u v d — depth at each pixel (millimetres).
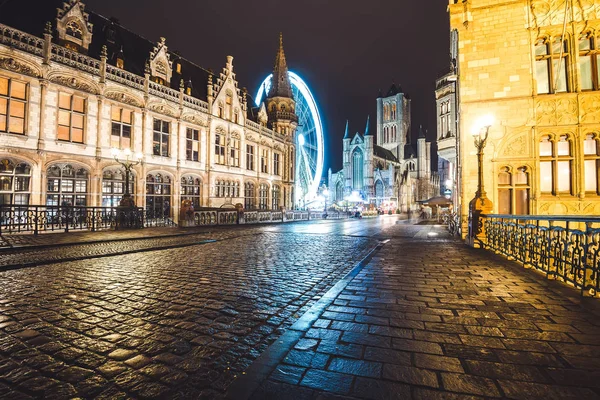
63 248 10914
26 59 17875
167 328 3889
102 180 21766
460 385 2439
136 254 10000
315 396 2303
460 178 14414
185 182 28312
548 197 12875
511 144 13414
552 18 13227
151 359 3086
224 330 3844
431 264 7668
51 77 19031
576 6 12883
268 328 3928
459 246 11398
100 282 6227
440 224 30172
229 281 6391
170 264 8242
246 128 36000
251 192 37219
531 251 7105
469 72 14055
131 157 23312
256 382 2496
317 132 60000
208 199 30094
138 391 2529
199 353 3223
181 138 27562
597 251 4773
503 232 9172
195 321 4141
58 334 3678
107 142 21969
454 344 3189
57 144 19203
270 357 2916
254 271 7410
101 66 21531
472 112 13914
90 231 16438
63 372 2832
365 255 9977
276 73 47094
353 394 2330
